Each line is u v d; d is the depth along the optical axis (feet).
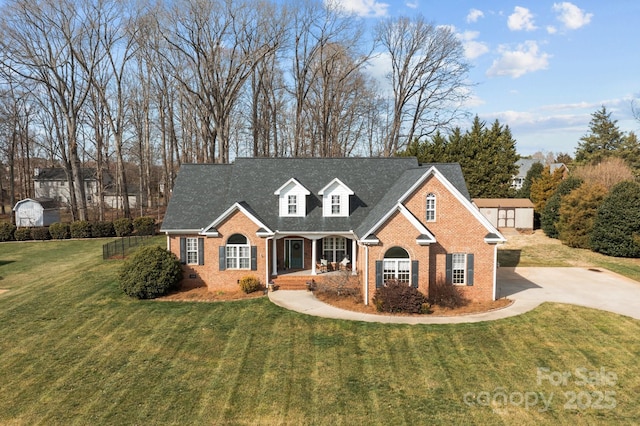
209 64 144.25
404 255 73.67
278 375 50.98
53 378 50.62
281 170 98.63
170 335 62.39
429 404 45.24
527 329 63.16
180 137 219.82
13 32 145.48
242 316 69.21
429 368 52.37
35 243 147.23
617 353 56.03
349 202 91.45
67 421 42.42
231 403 45.47
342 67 175.01
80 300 78.02
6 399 46.34
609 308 72.08
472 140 169.99
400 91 170.09
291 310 71.36
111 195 259.60
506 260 117.08
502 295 80.69
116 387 48.57
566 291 83.51
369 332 62.08
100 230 156.04
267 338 60.85
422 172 81.15
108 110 167.53
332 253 93.97
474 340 59.52
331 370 52.03
